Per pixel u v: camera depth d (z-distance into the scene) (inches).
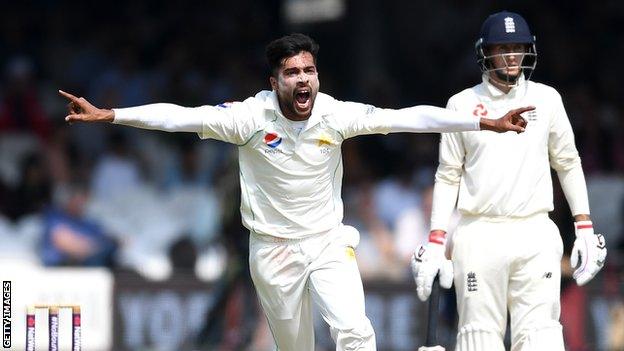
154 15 2043.6
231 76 1953.7
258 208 920.9
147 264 1712.6
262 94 912.9
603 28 2032.5
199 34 2001.7
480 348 969.5
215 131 899.4
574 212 991.0
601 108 1941.4
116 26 2027.6
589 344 1425.9
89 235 1675.7
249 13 2082.9
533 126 961.5
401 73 2118.6
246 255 1449.3
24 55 1972.2
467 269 969.5
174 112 889.5
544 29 2012.8
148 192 1772.9
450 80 2041.1
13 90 1877.5
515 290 967.6
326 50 2185.0
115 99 1902.1
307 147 899.4
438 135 1824.6
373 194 1721.2
